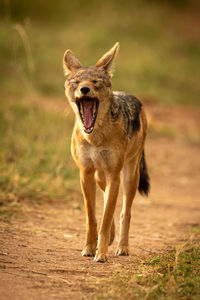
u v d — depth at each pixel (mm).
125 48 89438
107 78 21688
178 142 56125
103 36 90938
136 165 23719
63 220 26938
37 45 80500
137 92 71125
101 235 20453
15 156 36219
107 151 20766
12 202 27906
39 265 18609
